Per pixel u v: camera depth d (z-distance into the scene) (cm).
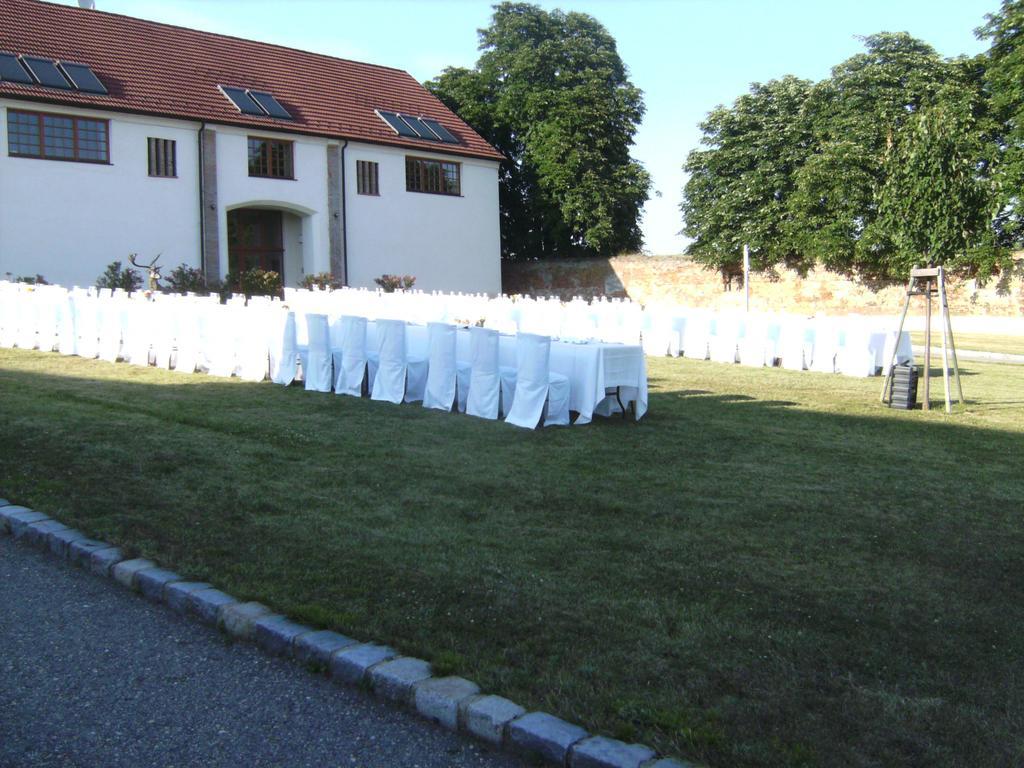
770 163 3475
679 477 749
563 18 4203
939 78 3161
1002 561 545
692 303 3700
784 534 591
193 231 2792
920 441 933
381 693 376
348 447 838
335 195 3155
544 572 508
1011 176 2745
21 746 335
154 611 466
